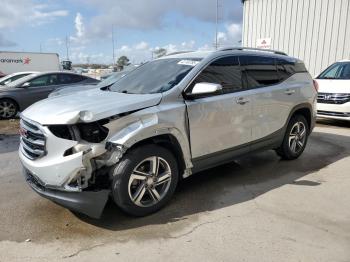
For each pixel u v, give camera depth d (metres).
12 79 13.92
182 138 4.30
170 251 3.42
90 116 3.65
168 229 3.83
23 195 4.75
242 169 5.80
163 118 4.09
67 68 48.12
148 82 4.79
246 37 17.38
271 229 3.81
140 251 3.42
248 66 5.34
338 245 3.50
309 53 15.20
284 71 5.98
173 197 4.66
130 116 3.89
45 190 3.87
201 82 4.62
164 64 5.10
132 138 3.81
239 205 4.42
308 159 6.39
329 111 9.66
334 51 14.51
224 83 4.91
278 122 5.72
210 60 4.85
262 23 16.59
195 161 4.54
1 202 4.53
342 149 7.14
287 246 3.48
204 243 3.55
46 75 12.45
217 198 4.64
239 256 3.32
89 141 3.70
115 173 3.82
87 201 3.67
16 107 11.89
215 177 5.42
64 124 3.64
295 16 15.41
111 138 3.76
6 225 3.93
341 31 14.23
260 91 5.32
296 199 4.61
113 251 3.43
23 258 3.32
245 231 3.77
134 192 4.00
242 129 5.07
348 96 9.37
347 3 13.92
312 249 3.43
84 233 3.76
